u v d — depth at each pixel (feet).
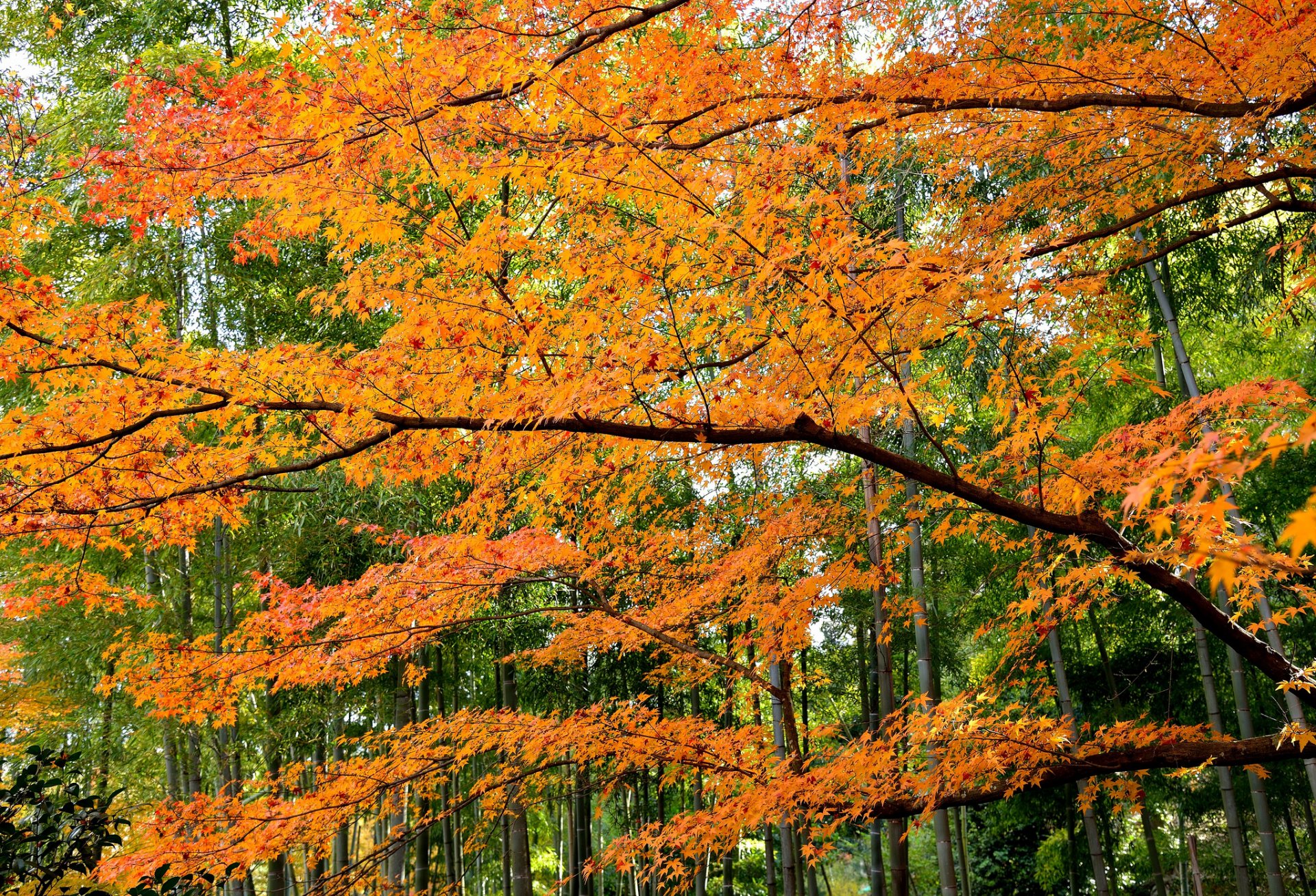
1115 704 25.21
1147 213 13.12
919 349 11.50
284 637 12.93
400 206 10.47
